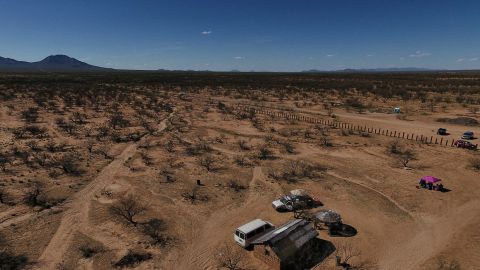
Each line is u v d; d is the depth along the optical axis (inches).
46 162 1611.7
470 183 1395.2
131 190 1321.4
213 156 1765.5
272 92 4845.0
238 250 940.6
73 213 1130.7
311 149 1900.8
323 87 5260.8
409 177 1467.8
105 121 2642.7
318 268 864.3
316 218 1052.5
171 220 1097.4
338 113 3048.7
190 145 1982.0
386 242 984.9
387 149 1879.9
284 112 3110.2
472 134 2113.7
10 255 901.2
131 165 1610.5
